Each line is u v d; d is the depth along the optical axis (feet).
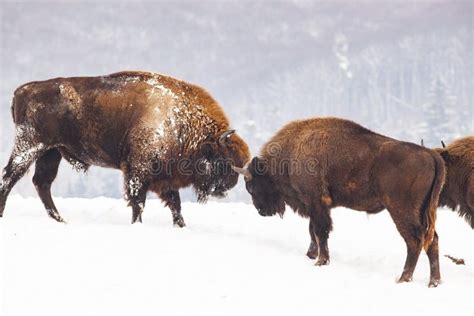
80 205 134.00
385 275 83.56
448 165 96.32
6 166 107.34
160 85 108.06
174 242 88.74
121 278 72.64
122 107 106.22
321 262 88.02
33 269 73.36
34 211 120.16
